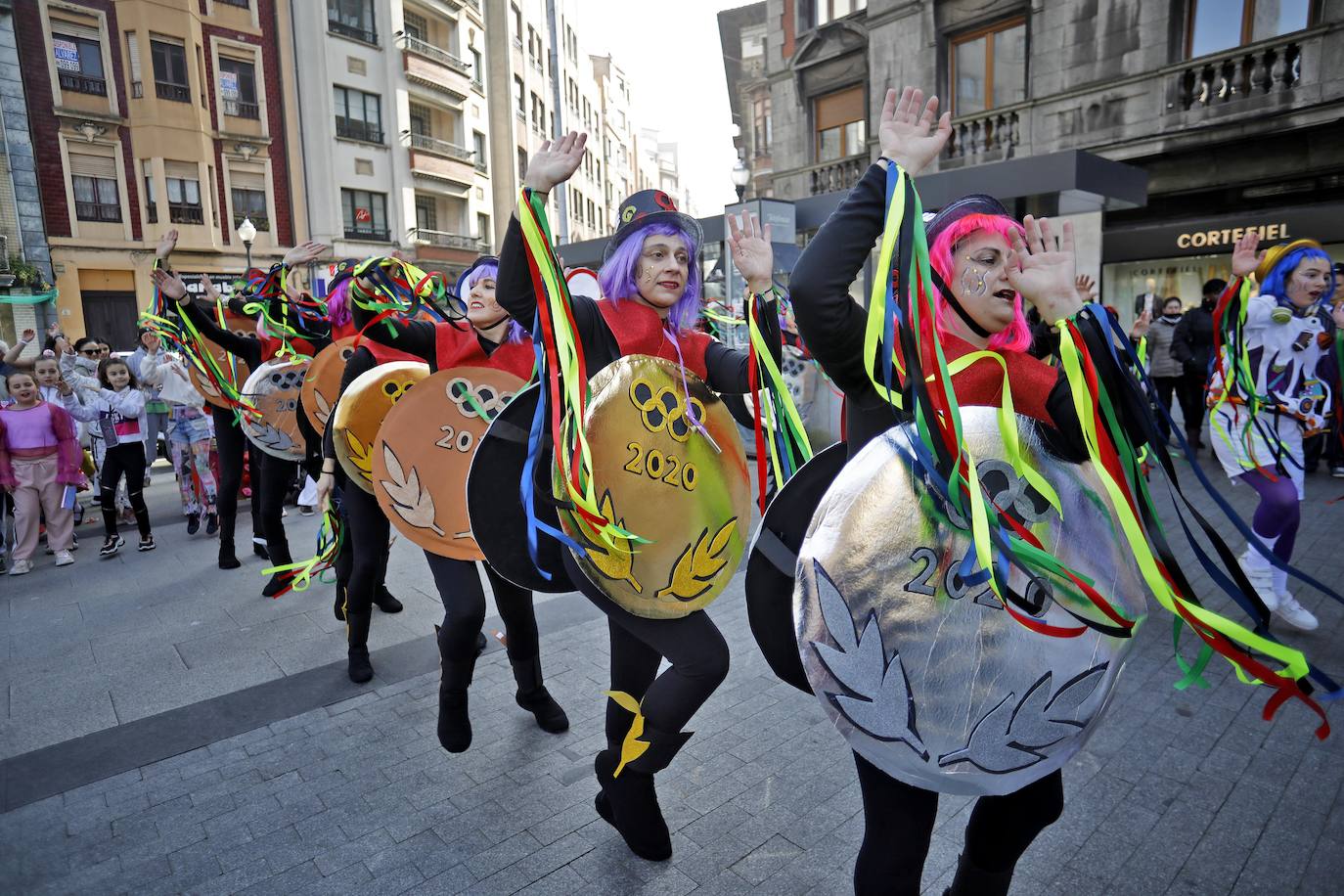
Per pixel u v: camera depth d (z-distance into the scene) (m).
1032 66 12.62
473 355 3.04
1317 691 3.23
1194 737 2.91
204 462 6.86
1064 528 1.41
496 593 2.97
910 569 1.35
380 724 3.25
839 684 1.36
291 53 24.02
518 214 1.97
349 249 25.20
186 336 5.32
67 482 6.02
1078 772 2.70
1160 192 11.84
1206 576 4.62
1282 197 10.93
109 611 4.84
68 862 2.42
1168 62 11.32
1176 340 8.44
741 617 4.29
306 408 4.19
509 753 2.98
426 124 27.73
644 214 2.19
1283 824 2.40
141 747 3.11
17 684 3.77
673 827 2.49
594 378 2.02
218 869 2.37
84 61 20.89
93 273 21.48
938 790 1.40
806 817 2.53
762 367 2.15
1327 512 5.89
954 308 1.51
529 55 34.16
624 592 2.02
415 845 2.45
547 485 2.15
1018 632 1.36
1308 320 3.74
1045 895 2.13
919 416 1.33
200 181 22.53
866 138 15.41
